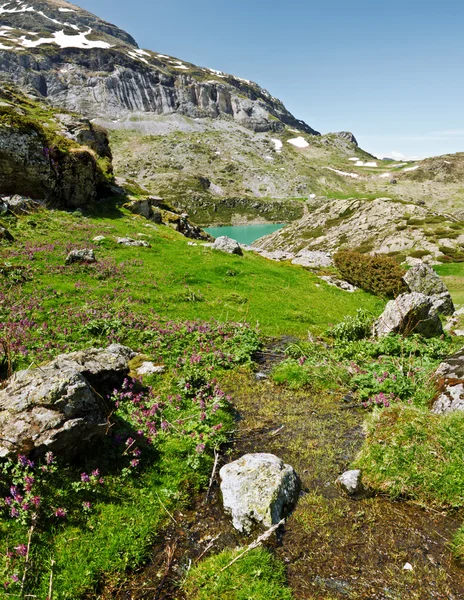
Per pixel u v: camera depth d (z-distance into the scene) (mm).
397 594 1931
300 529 2240
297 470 2693
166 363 3996
